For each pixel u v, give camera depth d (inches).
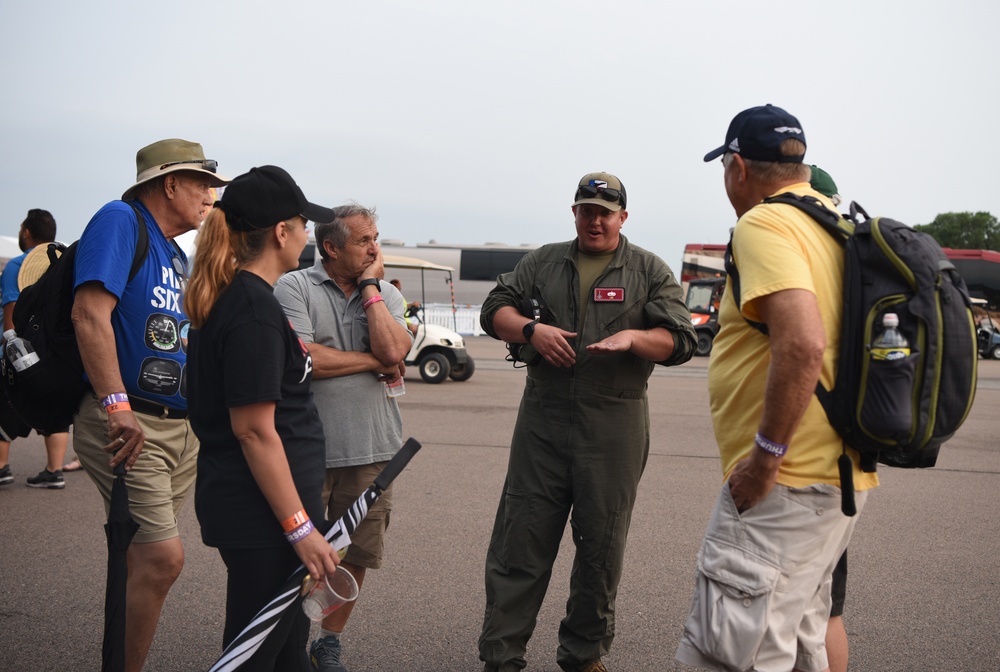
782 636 98.7
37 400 131.2
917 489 284.5
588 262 142.9
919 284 90.7
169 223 137.3
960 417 91.7
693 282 1109.7
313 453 101.0
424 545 211.2
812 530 97.6
